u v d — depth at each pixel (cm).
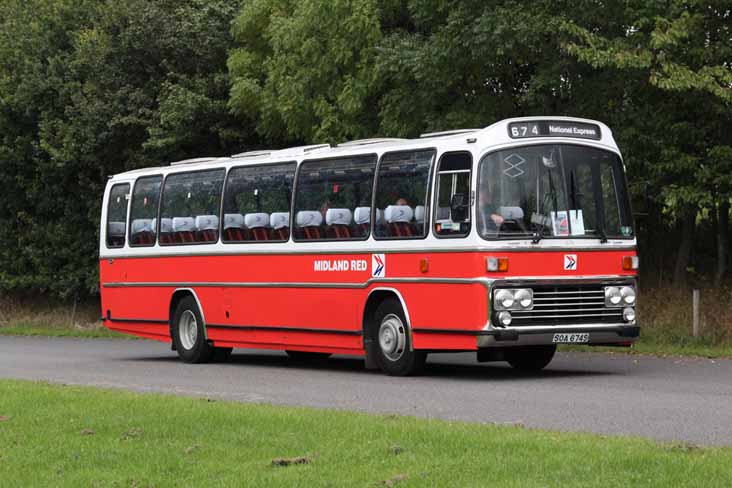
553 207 1956
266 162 2389
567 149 1984
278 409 1427
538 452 1045
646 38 2530
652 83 2462
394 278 2058
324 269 2217
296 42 3139
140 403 1513
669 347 2461
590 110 2736
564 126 1994
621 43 2525
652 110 2675
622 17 2589
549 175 1964
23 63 4244
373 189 2116
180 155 3997
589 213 1983
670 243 3027
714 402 1550
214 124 3838
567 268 1944
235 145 3959
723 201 2617
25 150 4297
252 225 2408
